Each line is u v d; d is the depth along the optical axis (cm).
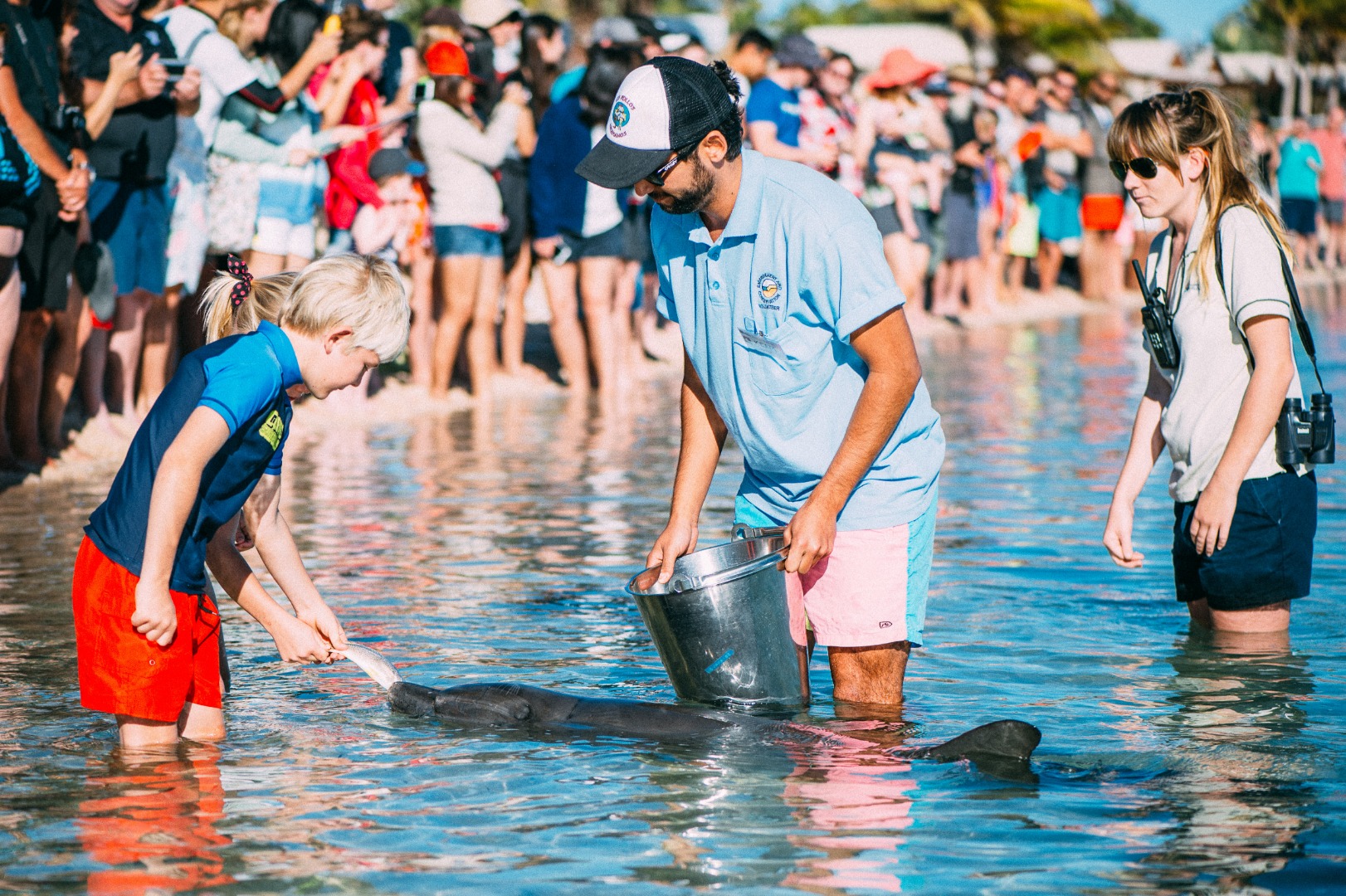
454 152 1126
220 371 383
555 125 1201
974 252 1789
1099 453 954
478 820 337
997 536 700
